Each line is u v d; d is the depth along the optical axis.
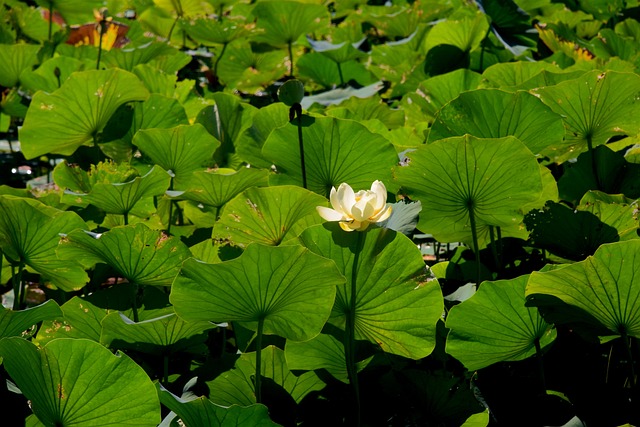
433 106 6.69
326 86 8.50
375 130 6.44
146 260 5.47
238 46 8.42
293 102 5.82
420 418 5.35
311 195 5.56
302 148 5.84
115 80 6.40
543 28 7.84
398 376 5.32
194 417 5.04
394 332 5.35
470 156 5.48
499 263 5.78
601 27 9.50
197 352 5.51
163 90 7.14
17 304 5.82
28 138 6.48
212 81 9.04
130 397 5.11
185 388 5.34
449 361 5.71
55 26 9.38
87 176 6.25
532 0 9.02
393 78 8.07
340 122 5.85
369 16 9.11
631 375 5.28
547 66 6.51
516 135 5.80
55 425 5.15
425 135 6.40
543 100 5.94
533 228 5.65
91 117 6.48
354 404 5.33
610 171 6.01
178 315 5.20
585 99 5.90
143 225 5.41
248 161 6.25
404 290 5.32
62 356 5.07
